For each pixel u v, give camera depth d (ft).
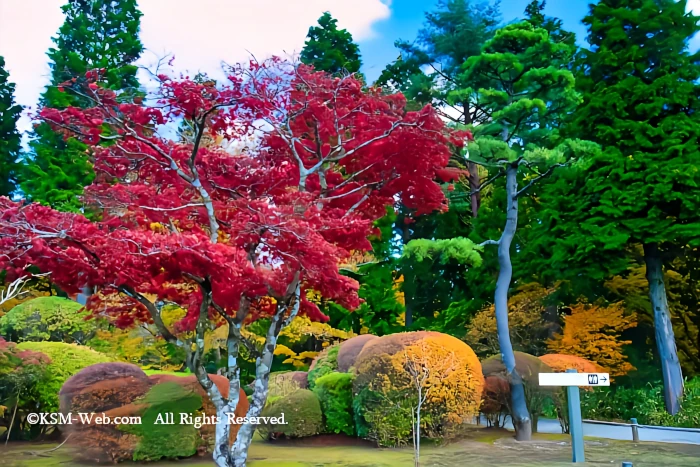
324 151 27.78
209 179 25.64
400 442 33.78
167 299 25.59
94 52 69.21
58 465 28.48
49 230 19.26
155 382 31.68
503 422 42.86
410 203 27.91
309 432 35.60
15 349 35.50
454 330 63.41
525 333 57.47
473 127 43.01
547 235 52.60
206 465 28.17
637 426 36.88
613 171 46.96
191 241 18.62
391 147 25.50
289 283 22.88
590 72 54.39
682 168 44.29
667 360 47.73
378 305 66.44
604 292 58.59
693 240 43.11
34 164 69.77
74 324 45.32
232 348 22.71
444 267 75.31
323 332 56.54
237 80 22.33
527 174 64.34
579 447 26.84
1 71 82.02
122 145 24.29
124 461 28.91
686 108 50.47
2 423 37.50
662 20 51.24
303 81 24.81
